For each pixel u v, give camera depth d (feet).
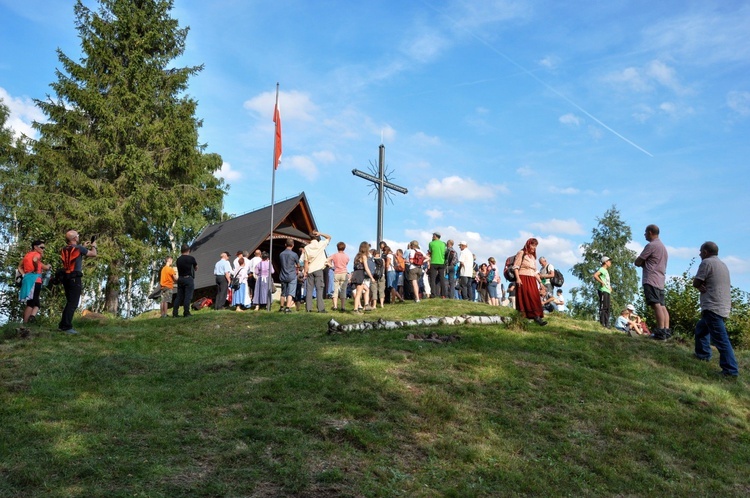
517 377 30.76
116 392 25.66
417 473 20.67
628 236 151.94
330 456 20.72
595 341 39.19
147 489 17.44
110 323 45.88
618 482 22.44
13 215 98.53
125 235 91.50
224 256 60.75
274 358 30.99
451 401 26.76
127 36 100.12
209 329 43.52
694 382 34.50
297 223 92.32
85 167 95.35
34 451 19.38
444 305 56.24
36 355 31.17
